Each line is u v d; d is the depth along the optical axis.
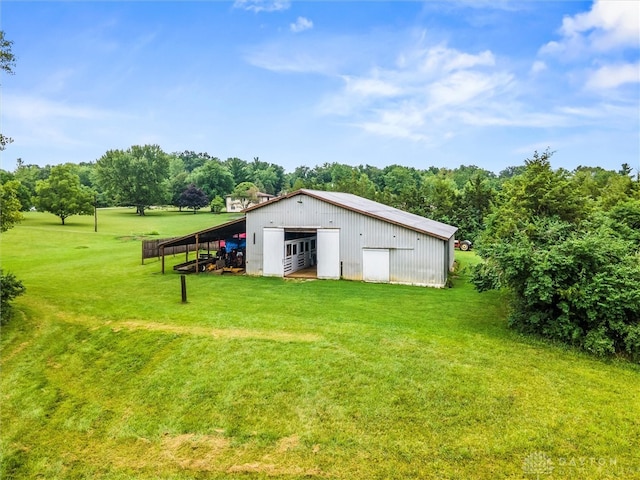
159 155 83.69
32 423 8.34
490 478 5.94
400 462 6.38
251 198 95.25
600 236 11.20
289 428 7.44
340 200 23.23
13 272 24.80
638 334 9.39
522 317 11.48
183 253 33.28
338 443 6.93
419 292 17.50
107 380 9.90
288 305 15.01
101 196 92.94
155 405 8.61
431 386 8.43
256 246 22.83
